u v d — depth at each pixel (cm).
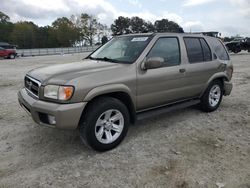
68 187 303
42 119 362
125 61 421
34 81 384
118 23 7375
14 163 354
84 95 350
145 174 328
